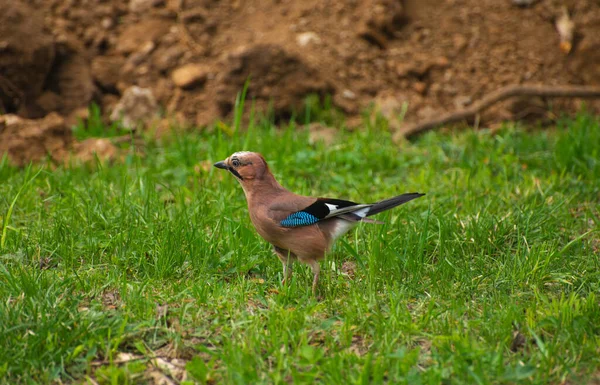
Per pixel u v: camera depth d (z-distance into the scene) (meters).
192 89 15.27
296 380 6.49
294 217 8.51
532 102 15.60
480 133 14.54
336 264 9.36
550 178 12.18
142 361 7.06
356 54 16.08
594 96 15.21
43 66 14.48
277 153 13.12
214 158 12.84
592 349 7.09
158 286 8.59
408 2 17.12
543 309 7.92
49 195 11.49
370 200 11.59
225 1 16.69
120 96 15.43
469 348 6.95
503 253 9.62
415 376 6.56
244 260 9.34
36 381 6.72
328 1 16.75
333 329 7.61
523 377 6.56
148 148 13.80
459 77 16.14
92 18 16.08
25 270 8.66
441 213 10.45
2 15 14.03
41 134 13.40
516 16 17.03
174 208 10.79
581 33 16.72
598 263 9.25
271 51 14.99
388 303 8.23
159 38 16.02
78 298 7.94
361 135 14.16
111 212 10.41
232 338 7.36
